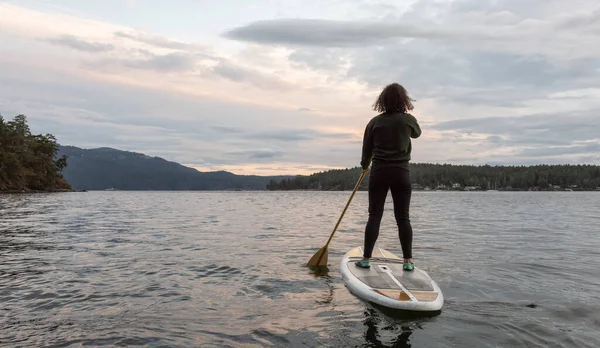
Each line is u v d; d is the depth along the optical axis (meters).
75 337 3.01
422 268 5.36
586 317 3.38
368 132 4.72
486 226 11.57
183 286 4.48
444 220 14.04
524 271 5.20
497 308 3.65
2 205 25.81
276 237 8.79
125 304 3.82
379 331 3.10
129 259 6.07
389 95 4.54
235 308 3.70
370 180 4.65
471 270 5.24
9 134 91.06
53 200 37.53
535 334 3.02
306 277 4.91
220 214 17.31
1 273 5.11
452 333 3.05
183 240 8.23
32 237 8.69
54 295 4.12
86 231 9.91
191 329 3.17
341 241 8.09
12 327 3.22
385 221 12.70
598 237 8.83
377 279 4.31
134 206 25.20
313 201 39.75
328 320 3.37
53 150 104.62
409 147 4.51
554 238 8.64
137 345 2.86
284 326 3.23
